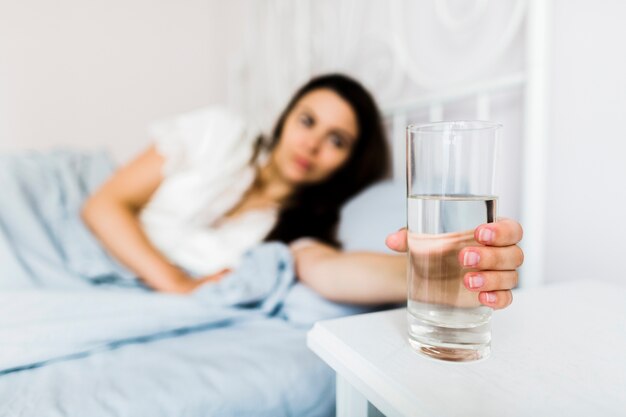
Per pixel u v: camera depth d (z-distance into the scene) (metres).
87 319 0.52
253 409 0.44
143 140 1.83
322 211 0.91
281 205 0.99
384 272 0.54
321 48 1.22
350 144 0.92
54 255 0.79
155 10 1.80
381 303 0.56
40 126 1.64
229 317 0.60
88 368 0.46
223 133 1.05
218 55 1.92
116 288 0.77
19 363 0.45
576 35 0.58
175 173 1.00
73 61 1.67
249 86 1.67
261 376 0.46
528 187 0.61
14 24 1.56
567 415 0.22
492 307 0.28
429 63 0.84
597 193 0.57
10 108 1.59
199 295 0.63
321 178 0.96
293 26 1.35
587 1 0.57
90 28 1.69
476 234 0.28
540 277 0.61
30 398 0.39
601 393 0.24
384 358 0.29
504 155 0.70
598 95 0.56
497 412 0.22
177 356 0.49
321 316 0.59
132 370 0.46
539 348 0.31
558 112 0.61
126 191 0.94
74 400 0.40
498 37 0.69
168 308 0.56
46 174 0.97
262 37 1.57
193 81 1.91
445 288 0.28
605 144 0.55
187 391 0.42
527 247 0.61
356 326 0.35
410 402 0.24
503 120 0.70
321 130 0.91
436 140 0.29
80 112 1.70
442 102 0.80
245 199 1.04
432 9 0.82
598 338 0.32
